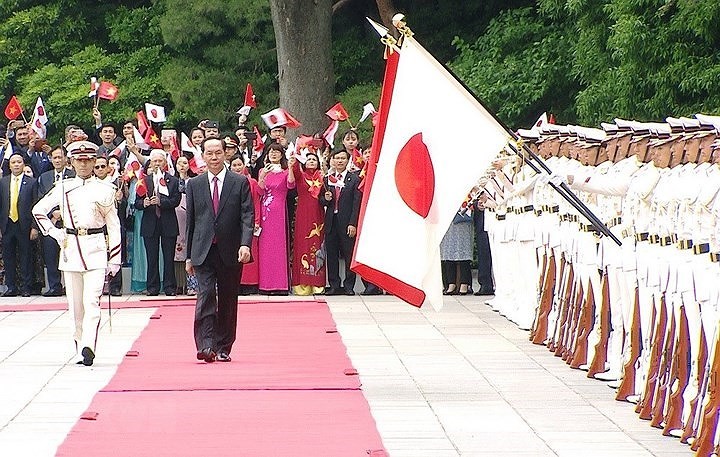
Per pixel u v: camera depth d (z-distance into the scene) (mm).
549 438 25016
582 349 33125
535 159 29266
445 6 73688
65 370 32938
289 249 52406
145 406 27922
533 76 62094
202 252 34094
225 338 34500
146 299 50062
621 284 30141
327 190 52312
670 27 48781
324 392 29578
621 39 49125
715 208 24109
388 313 45500
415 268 29109
